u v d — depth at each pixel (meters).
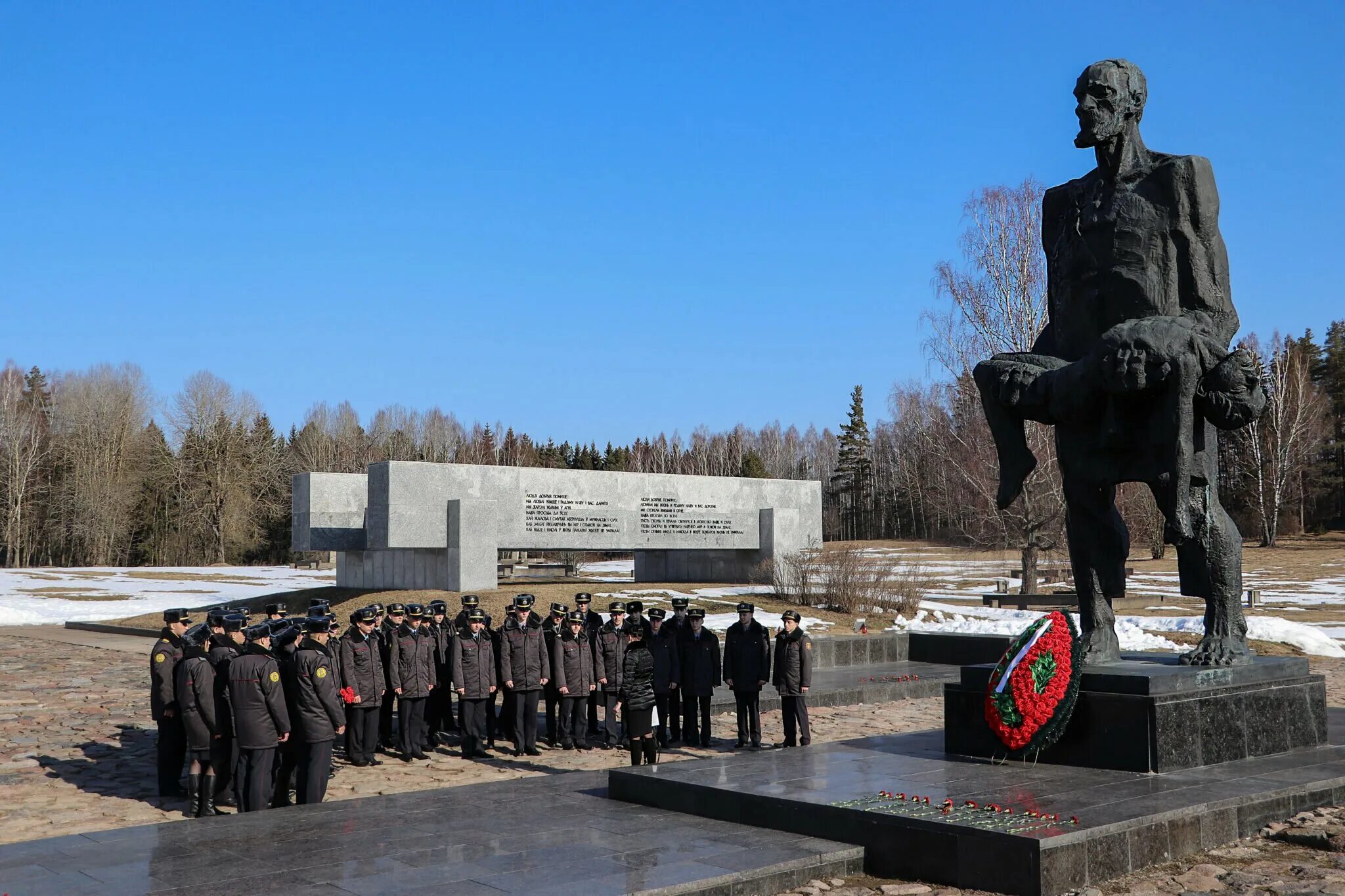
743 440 117.38
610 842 7.30
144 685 17.36
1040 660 8.83
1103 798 7.51
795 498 30.95
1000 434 10.20
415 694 12.36
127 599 35.03
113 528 66.50
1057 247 10.34
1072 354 10.12
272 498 73.38
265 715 9.26
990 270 35.00
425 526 24.89
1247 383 9.02
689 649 13.26
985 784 8.02
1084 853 6.52
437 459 96.75
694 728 13.25
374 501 25.06
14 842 8.06
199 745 9.33
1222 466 70.56
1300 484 68.56
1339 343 82.88
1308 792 7.96
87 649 22.61
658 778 8.48
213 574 49.75
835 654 20.02
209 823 7.99
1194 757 8.62
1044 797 7.55
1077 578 10.02
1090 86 9.66
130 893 6.12
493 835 7.52
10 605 33.09
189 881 6.38
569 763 12.19
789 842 7.27
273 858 6.91
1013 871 6.40
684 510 29.09
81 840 7.46
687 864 6.67
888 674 18.45
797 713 12.34
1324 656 20.73
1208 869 6.74
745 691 12.78
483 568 24.34
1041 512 31.08
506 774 11.49
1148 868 6.84
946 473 35.44
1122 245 9.74
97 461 68.50
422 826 7.84
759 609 24.83
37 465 69.75
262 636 9.42
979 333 34.84
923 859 6.82
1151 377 8.98
